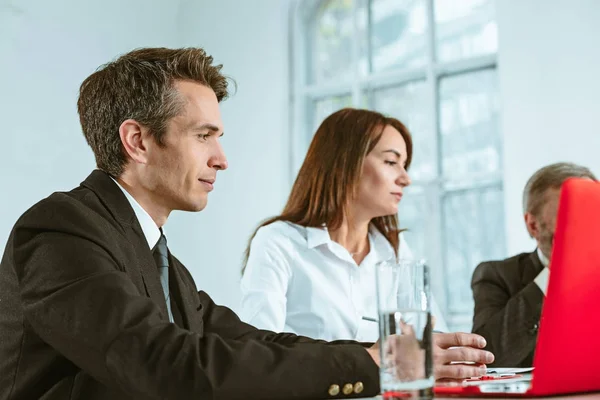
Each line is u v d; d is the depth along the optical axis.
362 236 2.29
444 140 6.04
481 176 5.81
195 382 0.98
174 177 1.36
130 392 1.01
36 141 5.73
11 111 5.60
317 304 2.17
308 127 6.62
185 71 1.39
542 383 0.84
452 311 5.82
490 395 0.89
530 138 5.29
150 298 1.18
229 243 6.50
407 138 2.33
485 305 2.34
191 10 6.99
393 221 2.36
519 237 5.26
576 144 5.12
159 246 1.37
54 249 1.12
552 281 0.83
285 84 6.55
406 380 0.81
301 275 2.18
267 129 6.53
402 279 0.83
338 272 2.20
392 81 6.29
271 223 2.29
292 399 0.99
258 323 2.06
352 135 2.24
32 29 5.81
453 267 5.87
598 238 0.84
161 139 1.36
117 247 1.18
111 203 1.26
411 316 0.82
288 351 1.01
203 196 1.39
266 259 2.16
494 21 5.90
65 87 5.99
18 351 1.15
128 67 1.37
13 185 5.54
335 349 1.03
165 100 1.35
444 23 6.14
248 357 1.00
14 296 1.16
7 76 5.61
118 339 1.01
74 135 6.00
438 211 5.94
